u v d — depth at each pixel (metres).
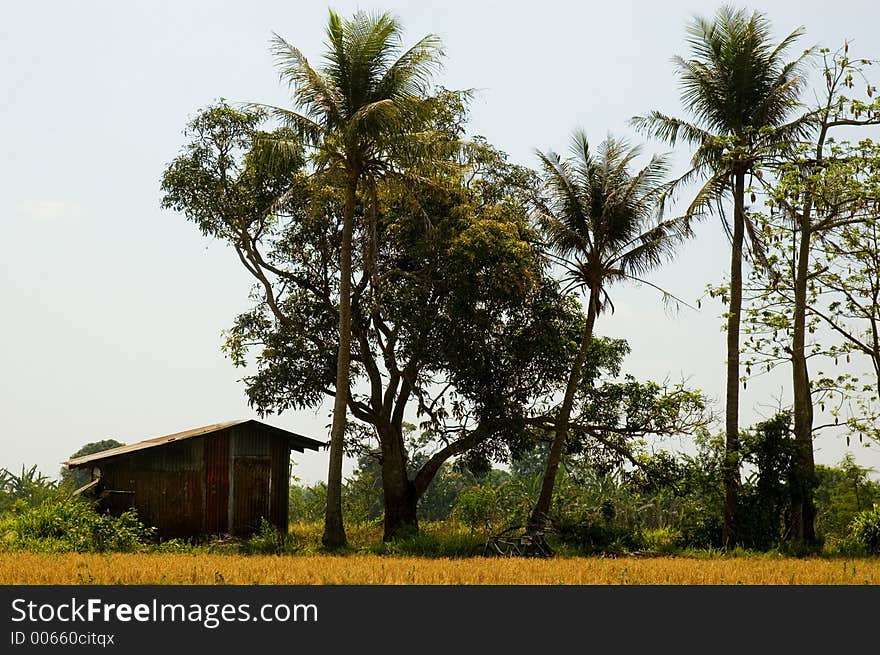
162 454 39.53
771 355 38.62
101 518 32.97
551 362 39.22
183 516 39.44
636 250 38.41
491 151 39.62
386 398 40.78
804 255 37.81
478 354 37.12
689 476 37.75
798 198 35.91
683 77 37.38
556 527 34.69
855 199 35.56
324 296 40.31
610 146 38.97
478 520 42.66
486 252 36.22
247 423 40.62
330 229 39.59
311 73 32.38
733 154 36.09
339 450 34.19
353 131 32.19
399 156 33.12
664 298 38.72
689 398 38.62
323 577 20.81
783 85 36.09
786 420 37.97
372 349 40.91
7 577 20.45
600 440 40.22
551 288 39.47
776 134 36.38
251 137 39.34
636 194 38.34
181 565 23.64
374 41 32.38
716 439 37.97
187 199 39.44
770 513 37.12
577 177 38.94
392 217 38.94
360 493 56.16
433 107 33.12
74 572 21.42
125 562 24.75
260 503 40.78
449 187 37.81
